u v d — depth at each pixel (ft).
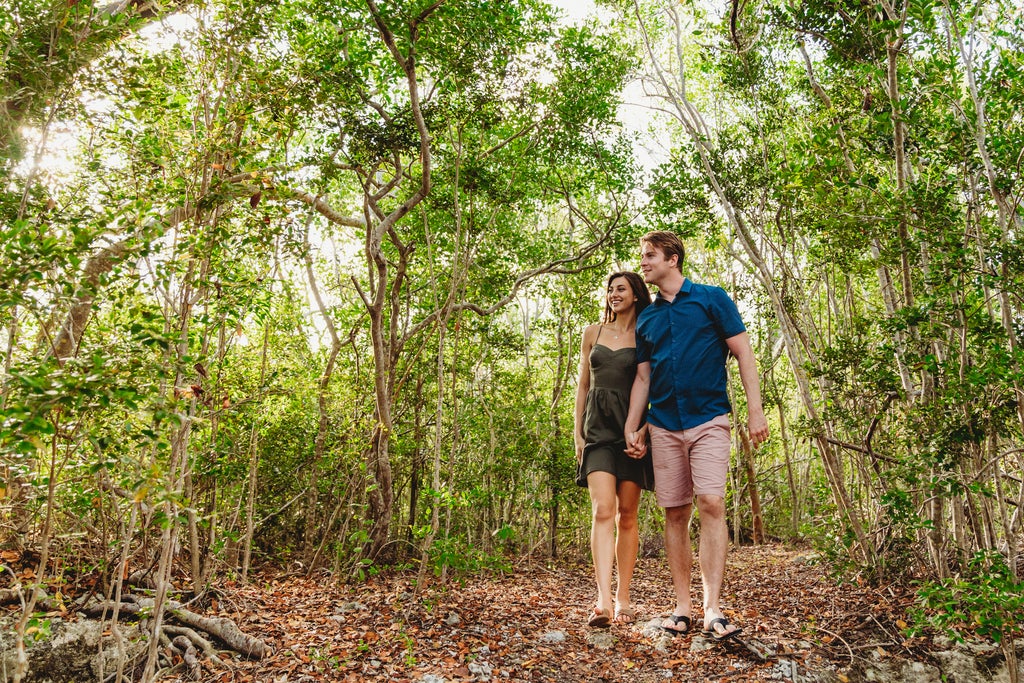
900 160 14.01
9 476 8.25
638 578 24.82
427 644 11.98
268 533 24.94
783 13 19.99
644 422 12.08
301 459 24.16
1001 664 11.50
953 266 12.50
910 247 13.88
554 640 11.94
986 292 13.17
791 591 18.34
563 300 33.14
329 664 10.90
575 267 30.42
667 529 11.95
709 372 11.39
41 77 8.79
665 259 11.85
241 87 9.01
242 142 8.44
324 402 23.36
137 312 6.40
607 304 12.89
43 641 10.85
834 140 15.34
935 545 15.39
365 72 17.76
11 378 5.47
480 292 26.43
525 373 32.86
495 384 31.22
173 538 7.52
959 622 12.24
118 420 8.13
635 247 27.86
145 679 7.18
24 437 5.41
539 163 25.85
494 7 18.53
